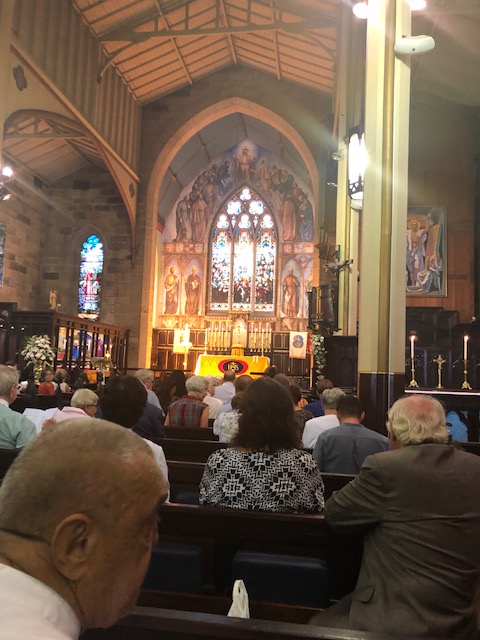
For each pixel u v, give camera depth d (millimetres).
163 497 865
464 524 2107
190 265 28062
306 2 16859
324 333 12336
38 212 25094
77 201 25594
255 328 26953
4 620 665
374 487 2215
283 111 23422
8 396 4410
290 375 26016
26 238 24125
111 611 809
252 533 2605
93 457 804
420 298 16531
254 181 28453
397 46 6664
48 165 24406
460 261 16578
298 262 27656
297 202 28078
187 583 2521
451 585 2031
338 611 2156
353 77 11664
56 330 19109
